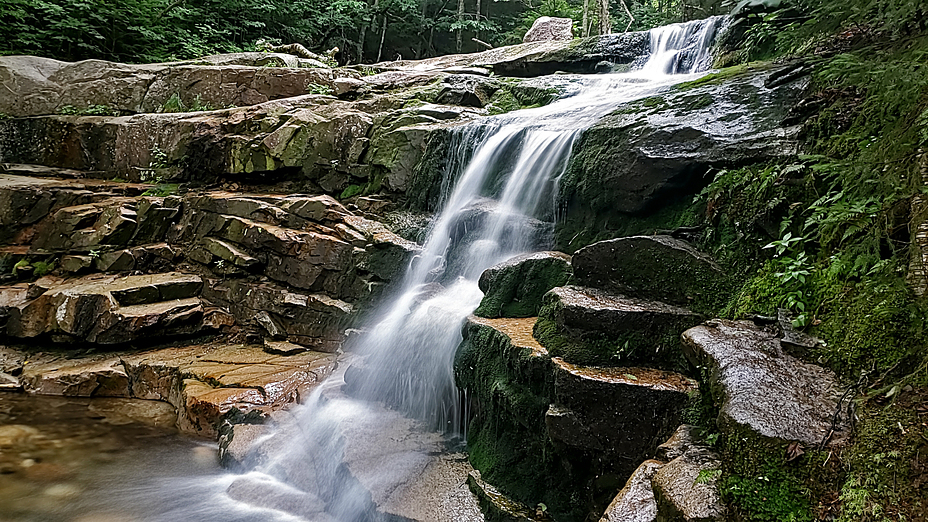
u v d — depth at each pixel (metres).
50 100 11.09
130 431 5.61
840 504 1.84
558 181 5.45
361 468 3.96
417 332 5.14
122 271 7.95
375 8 19.66
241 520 4.07
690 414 2.82
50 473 4.75
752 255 3.58
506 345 3.80
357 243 6.91
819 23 4.76
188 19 15.56
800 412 2.15
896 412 1.97
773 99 4.54
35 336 7.14
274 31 18.16
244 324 7.43
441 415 4.73
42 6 12.63
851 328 2.52
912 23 3.60
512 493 3.52
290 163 8.31
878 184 2.82
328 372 6.02
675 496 2.12
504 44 20.22
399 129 7.73
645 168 4.55
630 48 10.39
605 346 3.39
